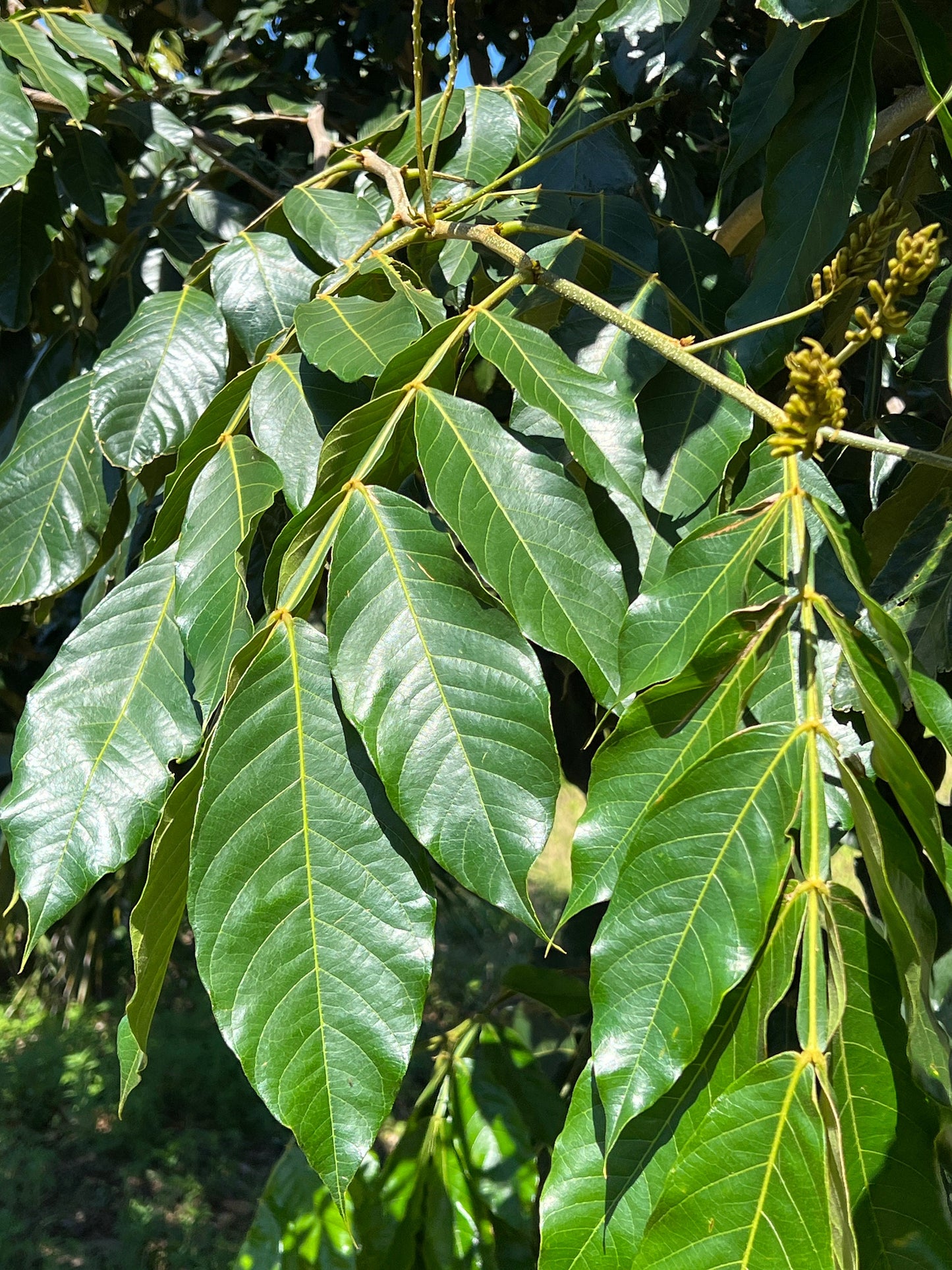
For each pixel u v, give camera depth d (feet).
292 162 4.85
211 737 1.80
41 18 3.45
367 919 1.76
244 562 2.05
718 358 2.33
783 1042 2.80
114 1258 10.25
